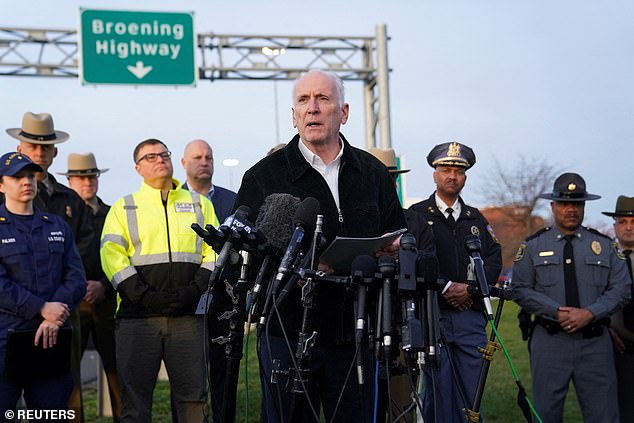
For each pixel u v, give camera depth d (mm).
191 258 5414
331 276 3434
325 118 3883
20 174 4965
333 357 3744
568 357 5668
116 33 13523
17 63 13352
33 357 4820
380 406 3889
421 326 3264
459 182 5805
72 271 5141
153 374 5359
